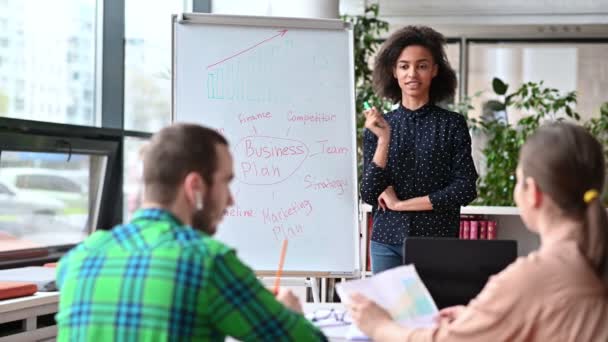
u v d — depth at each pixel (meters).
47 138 3.91
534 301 1.46
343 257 3.17
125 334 1.36
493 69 7.94
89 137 4.25
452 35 7.93
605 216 1.49
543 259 1.49
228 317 1.39
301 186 3.22
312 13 5.02
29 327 3.07
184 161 1.46
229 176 1.54
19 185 3.88
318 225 3.19
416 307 1.86
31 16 3.92
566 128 1.52
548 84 7.87
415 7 7.34
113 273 1.40
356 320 1.79
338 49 3.34
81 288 1.42
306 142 3.25
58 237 4.26
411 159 3.05
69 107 4.26
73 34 4.26
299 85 3.29
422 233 3.01
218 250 1.41
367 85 5.62
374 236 3.10
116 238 1.46
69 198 4.27
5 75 3.76
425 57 3.06
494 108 6.65
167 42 5.14
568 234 1.50
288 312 1.45
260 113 3.26
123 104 4.62
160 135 1.50
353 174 3.24
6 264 3.85
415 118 3.08
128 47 4.72
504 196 5.80
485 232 4.66
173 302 1.35
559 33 7.80
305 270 3.15
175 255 1.38
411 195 3.05
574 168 1.48
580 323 1.43
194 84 3.25
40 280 3.24
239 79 3.28
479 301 1.54
